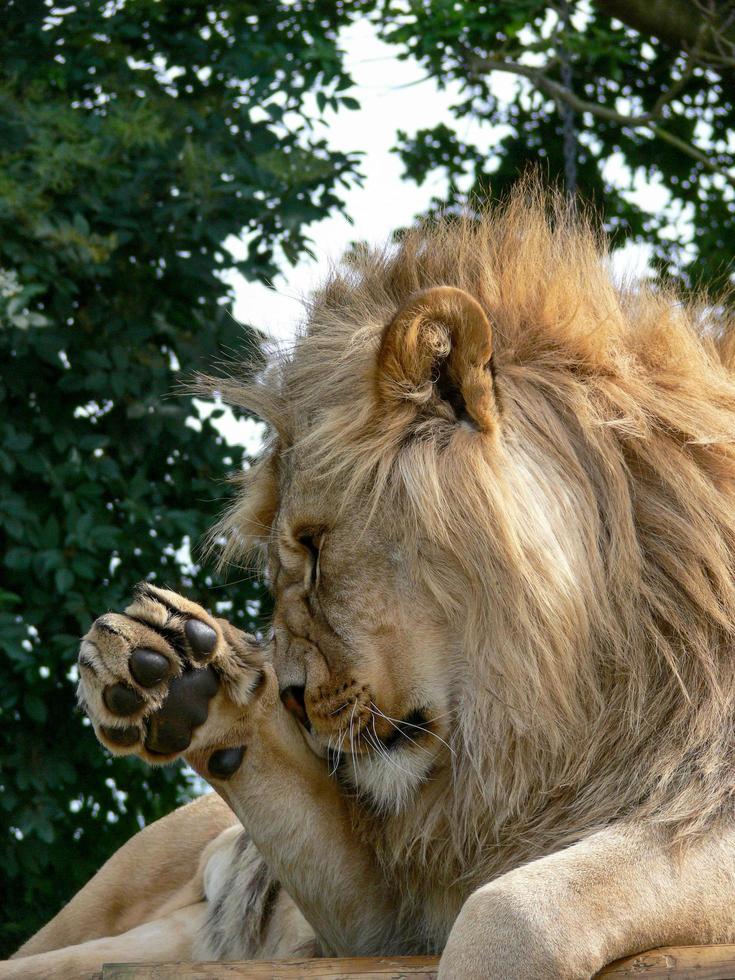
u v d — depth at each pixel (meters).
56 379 5.68
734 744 2.16
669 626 2.30
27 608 5.43
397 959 2.05
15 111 5.75
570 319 2.48
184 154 5.77
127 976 2.08
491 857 2.32
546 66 7.14
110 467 5.60
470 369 2.28
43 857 5.43
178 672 2.34
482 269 2.60
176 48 6.28
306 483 2.42
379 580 2.33
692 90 8.01
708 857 2.03
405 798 2.39
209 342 5.90
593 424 2.37
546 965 1.82
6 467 5.30
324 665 2.37
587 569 2.29
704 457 2.41
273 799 2.49
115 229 5.85
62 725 5.54
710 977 1.82
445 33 6.85
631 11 6.99
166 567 5.77
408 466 2.30
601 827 2.20
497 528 2.22
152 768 5.68
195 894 3.29
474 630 2.26
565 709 2.23
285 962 2.06
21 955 3.44
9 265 5.61
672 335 2.55
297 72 6.11
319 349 2.59
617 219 8.03
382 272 2.75
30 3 6.11
